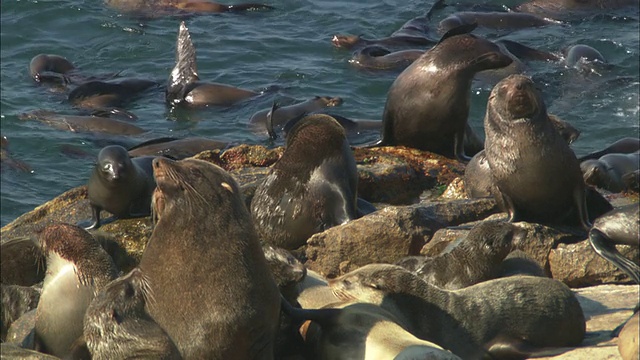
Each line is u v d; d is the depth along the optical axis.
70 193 28.52
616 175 30.02
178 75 42.31
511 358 15.68
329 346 14.86
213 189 14.40
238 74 44.88
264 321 14.45
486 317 15.97
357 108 41.34
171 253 14.29
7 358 15.05
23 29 49.53
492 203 23.53
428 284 16.17
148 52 47.66
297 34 49.53
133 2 52.22
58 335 16.62
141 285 14.30
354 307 15.37
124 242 23.94
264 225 23.66
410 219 21.81
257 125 39.28
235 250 14.32
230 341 14.26
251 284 14.31
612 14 52.09
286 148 23.73
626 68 44.78
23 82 43.72
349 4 53.94
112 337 13.66
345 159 23.52
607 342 15.80
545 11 52.84
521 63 43.94
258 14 52.34
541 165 21.98
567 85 42.22
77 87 42.34
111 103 41.72
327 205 23.16
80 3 52.28
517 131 22.16
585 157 32.97
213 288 14.19
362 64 45.50
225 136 38.62
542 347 15.80
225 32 49.59
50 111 40.28
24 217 27.69
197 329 14.18
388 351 14.16
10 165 35.78
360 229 21.70
